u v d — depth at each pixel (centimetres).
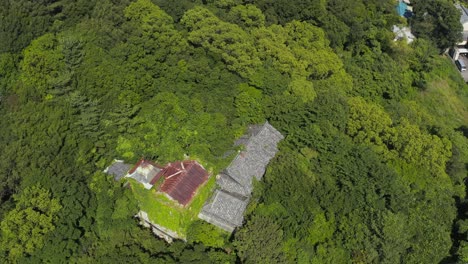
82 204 3741
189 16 4972
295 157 4362
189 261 3597
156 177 3931
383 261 4031
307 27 5903
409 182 5116
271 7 6056
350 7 7075
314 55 5634
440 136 5794
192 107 4338
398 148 5225
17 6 4631
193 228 3819
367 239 4072
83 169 3884
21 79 4353
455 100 7850
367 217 4197
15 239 3478
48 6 4925
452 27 8519
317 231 4078
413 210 4597
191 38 4834
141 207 3888
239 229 3803
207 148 4138
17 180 3844
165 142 4031
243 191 4056
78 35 4591
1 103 4350
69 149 3912
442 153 5362
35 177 3688
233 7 5606
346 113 5244
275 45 5316
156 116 4144
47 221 3541
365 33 7150
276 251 3712
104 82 4256
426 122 6178
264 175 4206
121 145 3978
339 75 5856
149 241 3803
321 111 4884
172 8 5253
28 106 4138
